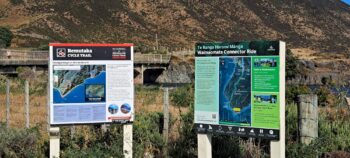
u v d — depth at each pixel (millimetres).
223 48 10102
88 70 10914
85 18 178000
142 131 12695
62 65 10781
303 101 11352
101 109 11023
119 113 11133
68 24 166125
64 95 10789
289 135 12242
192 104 17375
